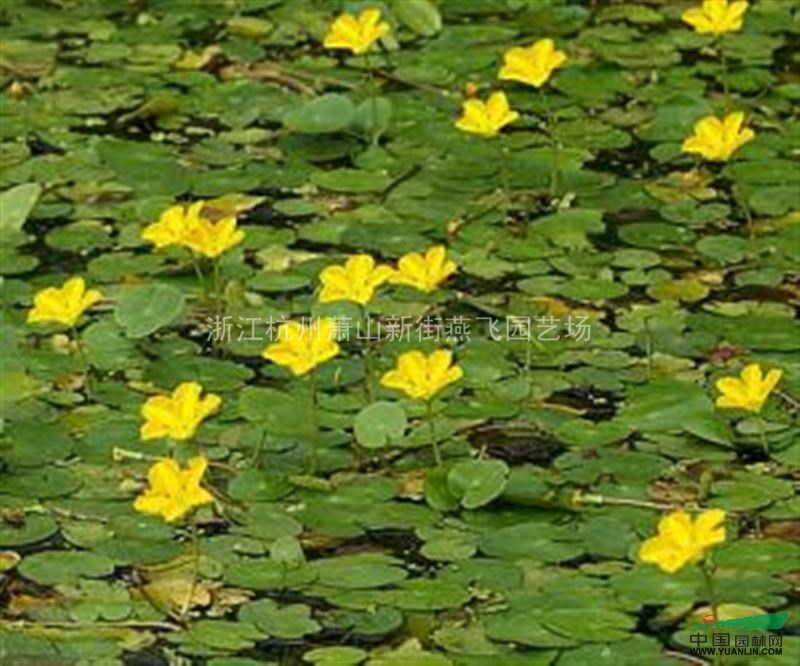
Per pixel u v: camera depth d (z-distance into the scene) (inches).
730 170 291.7
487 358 249.6
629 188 289.4
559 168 293.7
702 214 282.7
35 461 231.1
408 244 275.0
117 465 231.0
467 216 281.9
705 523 192.9
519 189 289.0
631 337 254.4
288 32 336.2
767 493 224.4
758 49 329.1
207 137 304.7
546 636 201.3
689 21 298.4
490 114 274.8
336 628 204.5
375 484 227.6
